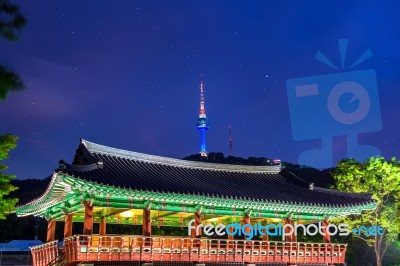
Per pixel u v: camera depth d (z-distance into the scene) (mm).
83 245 24875
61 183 24297
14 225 89750
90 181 23859
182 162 35625
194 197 28281
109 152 31250
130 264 26188
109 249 25578
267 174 41000
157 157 34125
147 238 26938
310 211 34281
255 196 32062
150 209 27938
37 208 30344
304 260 33406
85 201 25500
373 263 60406
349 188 48219
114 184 25031
